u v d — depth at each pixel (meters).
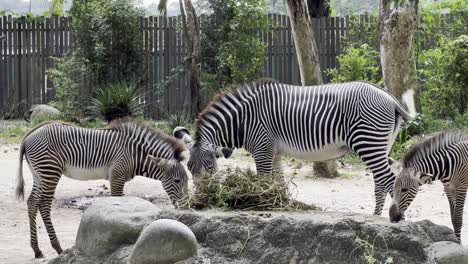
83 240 6.67
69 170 8.42
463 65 17.80
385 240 5.96
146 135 8.52
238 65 19.48
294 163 14.69
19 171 8.37
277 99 8.65
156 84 20.95
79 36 20.64
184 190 8.33
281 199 7.04
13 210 10.36
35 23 21.41
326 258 5.98
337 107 8.55
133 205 6.77
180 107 20.70
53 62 21.45
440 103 18.11
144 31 20.94
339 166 14.40
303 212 6.81
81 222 6.77
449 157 7.53
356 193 11.70
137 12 20.59
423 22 19.88
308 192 11.73
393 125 8.59
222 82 19.78
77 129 8.48
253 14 19.77
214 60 20.19
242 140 8.67
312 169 14.05
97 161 8.45
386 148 8.51
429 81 18.34
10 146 16.44
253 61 19.47
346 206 10.57
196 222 6.45
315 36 20.47
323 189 12.03
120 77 20.67
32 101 21.58
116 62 20.64
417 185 7.10
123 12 20.36
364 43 20.11
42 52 21.47
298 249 6.07
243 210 6.91
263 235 6.21
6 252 8.12
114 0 20.53
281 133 8.64
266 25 20.00
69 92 19.70
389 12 15.86
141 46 20.80
